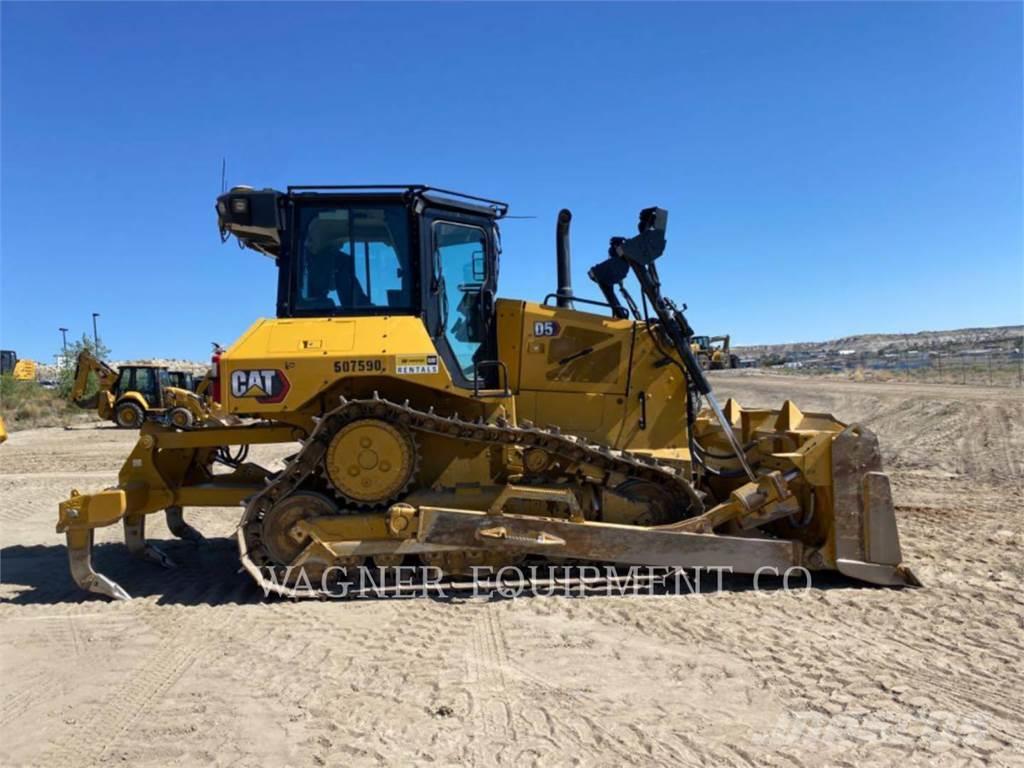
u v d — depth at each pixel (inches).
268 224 219.6
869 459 219.8
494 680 157.3
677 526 219.6
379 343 212.5
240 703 149.0
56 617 204.2
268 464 561.3
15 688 158.6
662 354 245.1
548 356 240.2
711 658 167.2
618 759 126.0
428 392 224.4
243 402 209.8
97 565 265.7
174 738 135.6
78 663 171.3
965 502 350.0
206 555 284.0
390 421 216.2
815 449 219.5
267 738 134.9
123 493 223.1
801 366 2176.4
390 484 215.3
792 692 150.3
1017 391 875.4
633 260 233.8
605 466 229.6
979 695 148.3
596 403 242.5
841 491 219.0
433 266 229.9
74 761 128.5
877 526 219.6
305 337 214.2
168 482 245.8
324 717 142.5
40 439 862.5
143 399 995.9
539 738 133.3
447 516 211.2
